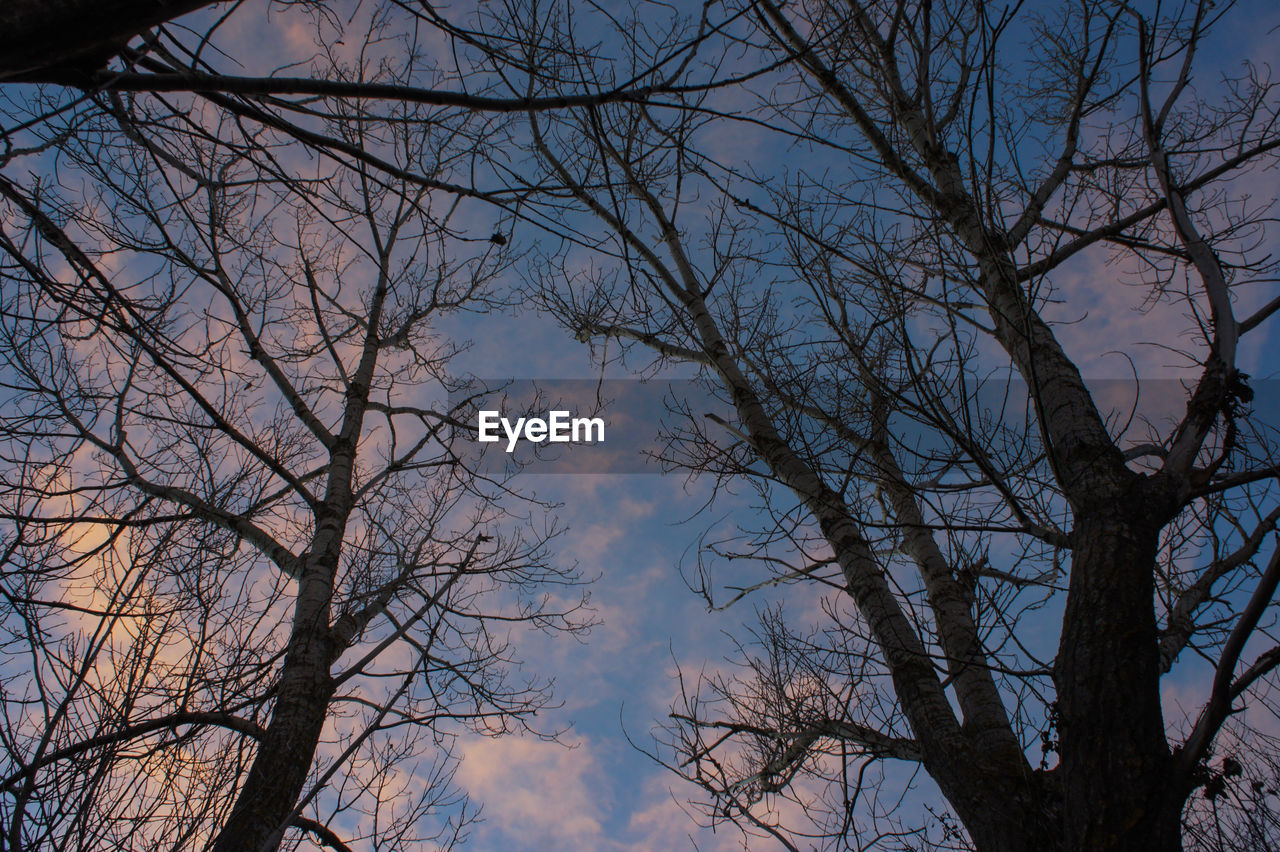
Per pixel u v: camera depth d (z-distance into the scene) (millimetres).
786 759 5242
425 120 2836
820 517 4641
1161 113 3184
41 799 3098
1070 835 2422
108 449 4266
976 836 3186
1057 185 4656
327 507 5426
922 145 4949
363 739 2682
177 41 2279
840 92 4828
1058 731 2635
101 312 2824
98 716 3377
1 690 3184
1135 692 2457
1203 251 3133
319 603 4828
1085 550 2863
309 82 2156
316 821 4102
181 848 3312
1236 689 2387
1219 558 3527
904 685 3758
